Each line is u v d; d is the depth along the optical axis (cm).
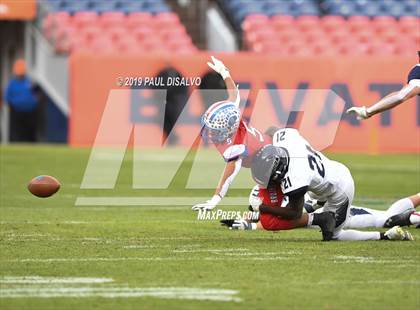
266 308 1877
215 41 8469
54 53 7769
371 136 7100
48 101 7781
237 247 2680
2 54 8500
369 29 8388
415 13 8662
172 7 8769
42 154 6456
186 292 2023
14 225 3200
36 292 2019
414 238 2858
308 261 2420
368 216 2916
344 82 7081
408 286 2100
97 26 8094
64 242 2777
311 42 8175
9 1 7825
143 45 7956
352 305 1905
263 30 8294
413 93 2856
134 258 2469
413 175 5347
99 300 1942
